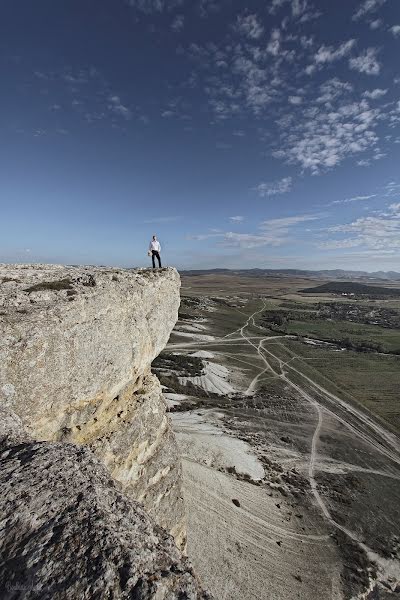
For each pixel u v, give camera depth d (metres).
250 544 31.67
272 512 36.75
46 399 14.84
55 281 19.41
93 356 17.64
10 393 13.28
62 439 16.48
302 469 47.50
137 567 6.71
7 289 17.56
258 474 43.44
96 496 8.65
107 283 20.86
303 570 30.42
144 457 22.80
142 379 24.47
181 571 7.04
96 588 6.20
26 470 9.36
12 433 11.66
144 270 27.72
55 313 16.11
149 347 24.42
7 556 6.92
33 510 7.96
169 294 28.48
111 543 7.19
